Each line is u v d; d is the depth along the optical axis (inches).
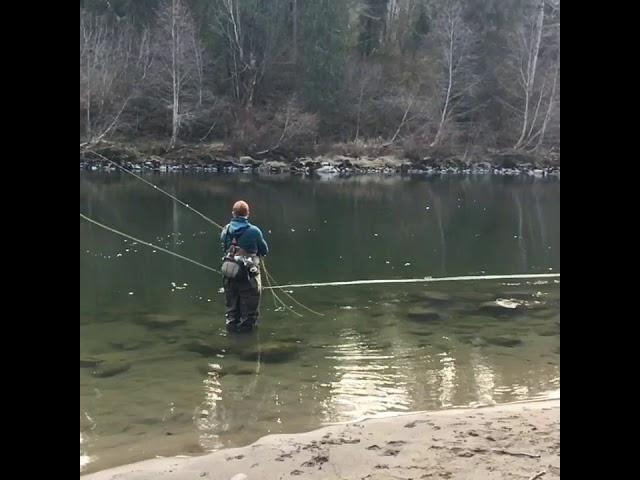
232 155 1642.5
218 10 1861.5
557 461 154.8
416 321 334.0
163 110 1662.2
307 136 1717.5
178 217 745.0
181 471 155.8
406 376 246.5
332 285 422.9
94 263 471.5
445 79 1908.2
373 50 2122.3
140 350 275.3
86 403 214.4
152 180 1228.5
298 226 704.4
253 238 304.5
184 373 247.4
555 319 339.6
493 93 1888.5
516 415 190.7
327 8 1947.6
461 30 1940.2
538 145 1818.4
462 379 243.0
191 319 327.3
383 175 1588.3
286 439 174.9
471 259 536.1
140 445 180.5
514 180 1489.9
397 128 1840.6
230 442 183.5
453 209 893.8
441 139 1803.6
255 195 1010.1
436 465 154.3
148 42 1684.3
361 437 173.5
